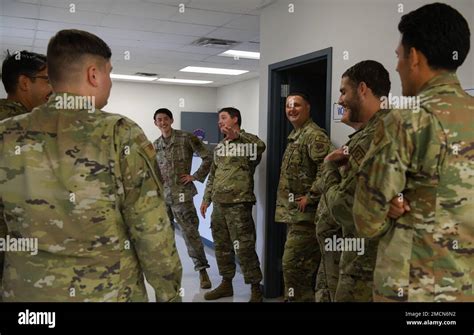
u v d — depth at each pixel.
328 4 2.77
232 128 3.32
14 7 4.11
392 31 2.23
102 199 1.08
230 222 3.29
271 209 3.53
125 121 1.13
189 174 3.99
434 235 1.08
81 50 1.11
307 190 2.75
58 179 1.06
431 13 1.12
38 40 5.63
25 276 1.08
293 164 2.81
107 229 1.09
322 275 2.01
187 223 3.85
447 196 1.07
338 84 2.69
